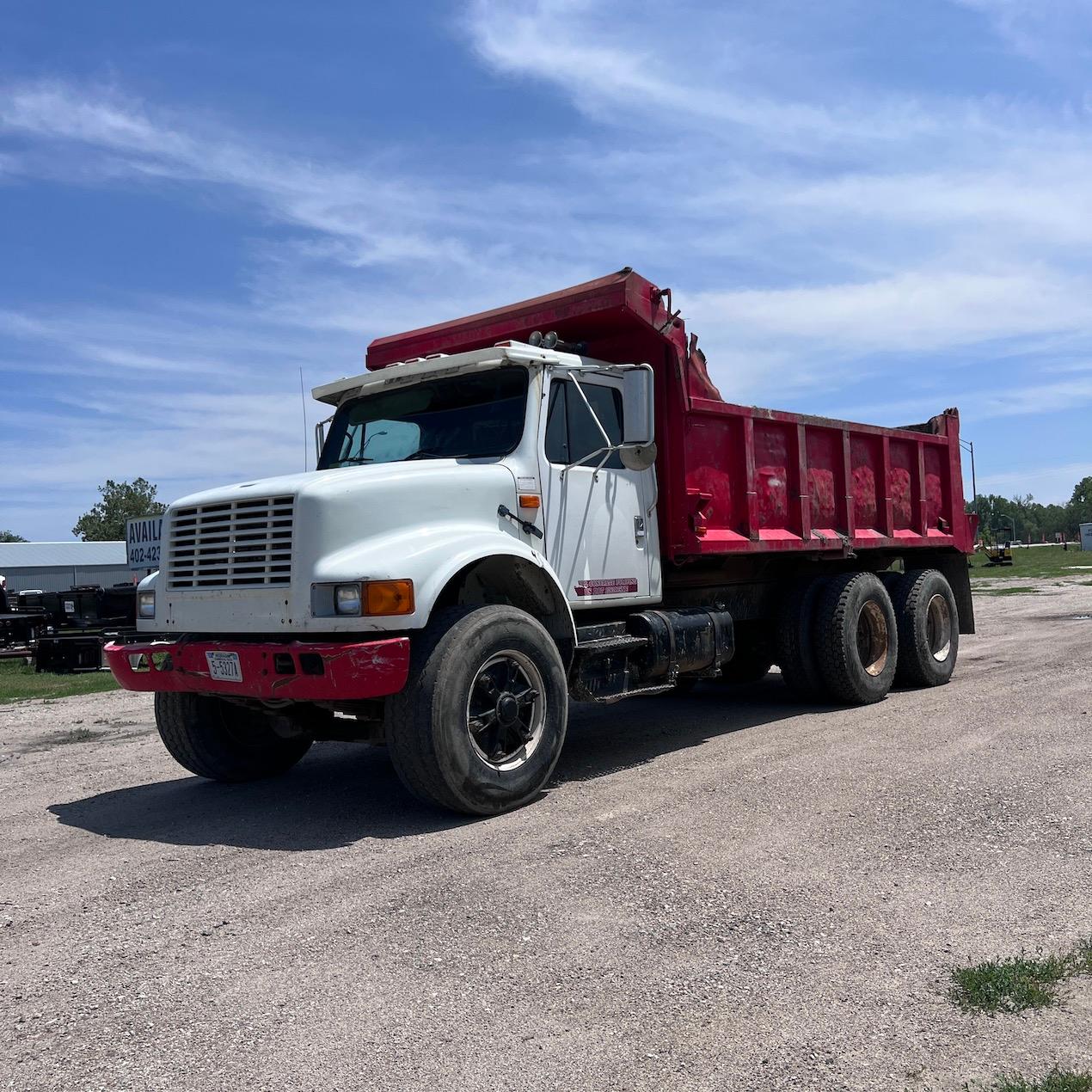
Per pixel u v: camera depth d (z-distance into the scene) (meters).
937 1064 2.61
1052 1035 2.73
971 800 5.07
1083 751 6.03
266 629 5.30
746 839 4.57
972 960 3.22
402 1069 2.70
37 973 3.48
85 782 6.94
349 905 3.98
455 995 3.13
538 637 5.62
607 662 6.34
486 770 5.27
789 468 8.48
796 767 6.01
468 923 3.72
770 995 3.04
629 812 5.18
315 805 5.86
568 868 4.28
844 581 8.68
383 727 5.64
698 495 7.30
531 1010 3.01
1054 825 4.61
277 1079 2.68
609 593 6.66
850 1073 2.59
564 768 6.54
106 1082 2.70
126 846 5.12
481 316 7.68
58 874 4.68
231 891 4.27
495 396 6.42
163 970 3.45
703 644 7.16
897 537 9.85
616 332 7.39
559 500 6.34
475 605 5.53
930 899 3.76
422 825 5.20
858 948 3.35
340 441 7.14
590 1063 2.69
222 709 6.47
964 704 8.09
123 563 61.62
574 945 3.47
